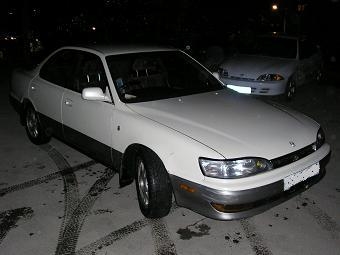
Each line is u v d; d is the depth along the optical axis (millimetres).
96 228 3072
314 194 3607
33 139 4949
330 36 16453
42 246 2842
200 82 3990
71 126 3969
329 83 9430
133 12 14789
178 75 3965
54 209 3379
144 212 3186
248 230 3021
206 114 3197
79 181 3941
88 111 3633
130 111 3254
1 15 16609
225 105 3453
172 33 14727
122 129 3227
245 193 2551
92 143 3699
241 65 7316
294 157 2834
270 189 2635
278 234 2961
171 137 2826
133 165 3318
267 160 2680
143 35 15125
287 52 7844
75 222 3162
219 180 2582
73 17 15961
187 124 2988
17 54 15266
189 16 15000
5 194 3672
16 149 4859
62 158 4562
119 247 2822
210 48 12047
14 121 6125
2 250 2801
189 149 2703
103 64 3619
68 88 4023
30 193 3688
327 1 16625
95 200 3535
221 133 2859
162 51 4070
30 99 4656
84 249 2801
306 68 8008
